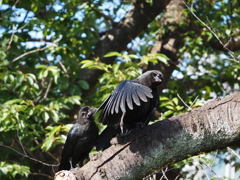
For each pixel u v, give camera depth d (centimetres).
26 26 1280
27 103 1064
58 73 1117
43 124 1350
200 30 1518
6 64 1149
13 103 1105
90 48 1401
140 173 596
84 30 1332
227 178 864
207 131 581
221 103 591
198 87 1553
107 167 586
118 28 1491
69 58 1424
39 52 1279
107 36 1495
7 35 1302
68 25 1387
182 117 599
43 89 1403
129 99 599
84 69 1460
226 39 1358
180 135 585
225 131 577
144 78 738
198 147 588
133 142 598
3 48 1284
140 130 605
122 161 589
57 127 971
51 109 1071
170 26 1450
